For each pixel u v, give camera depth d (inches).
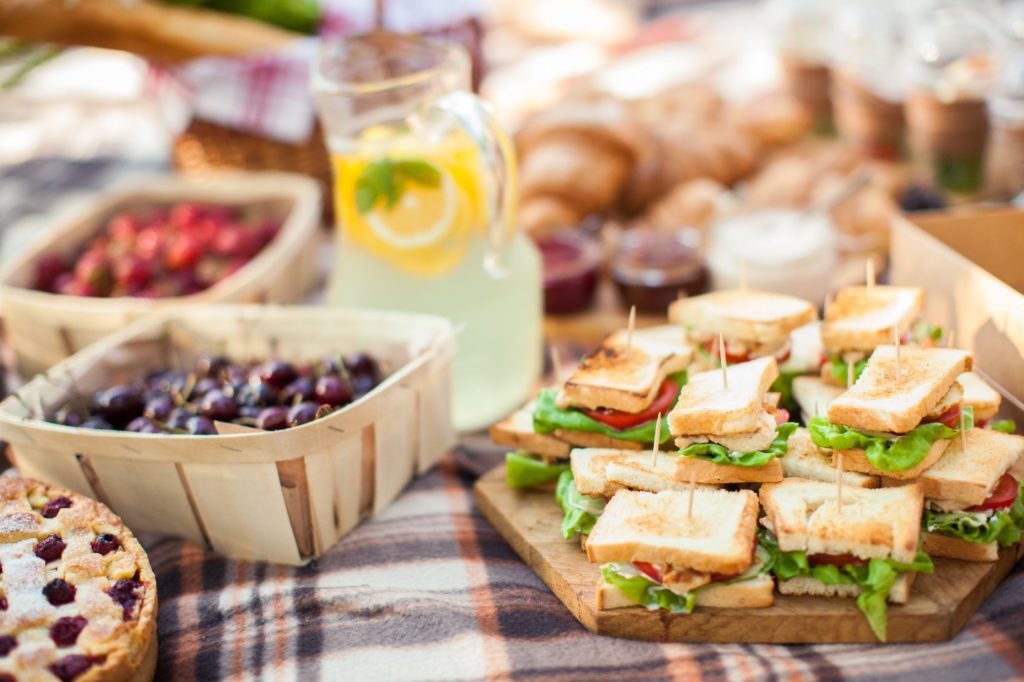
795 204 41.3
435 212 31.3
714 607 26.2
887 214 39.8
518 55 61.1
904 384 27.3
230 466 27.7
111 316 34.6
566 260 37.9
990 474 26.7
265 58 40.6
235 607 27.5
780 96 50.4
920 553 26.0
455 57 31.8
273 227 39.8
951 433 27.3
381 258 31.9
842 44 47.1
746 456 27.2
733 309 30.9
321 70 31.6
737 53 59.4
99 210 41.1
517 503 29.6
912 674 25.2
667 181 44.4
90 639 24.6
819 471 27.9
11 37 34.0
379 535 29.4
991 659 25.4
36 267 38.8
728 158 45.4
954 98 42.3
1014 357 28.8
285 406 30.3
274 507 28.0
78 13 34.2
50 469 29.1
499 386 33.1
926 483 26.9
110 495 29.0
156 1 38.2
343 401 29.8
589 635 26.6
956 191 43.1
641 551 25.9
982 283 29.6
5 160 49.9
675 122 47.3
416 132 31.1
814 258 36.4
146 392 30.9
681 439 27.5
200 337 32.6
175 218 40.1
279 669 26.1
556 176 41.3
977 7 44.0
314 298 39.5
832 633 26.0
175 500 28.6
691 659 25.8
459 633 26.5
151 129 52.2
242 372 31.3
